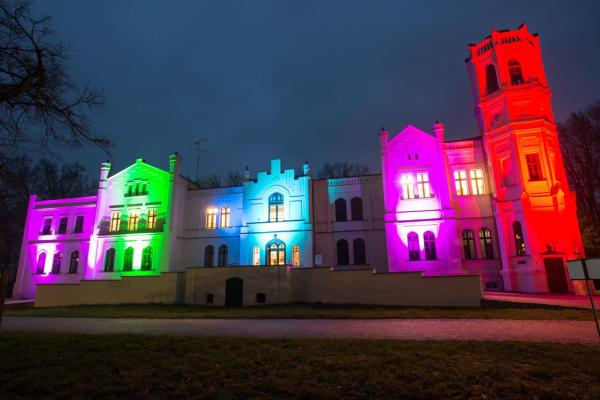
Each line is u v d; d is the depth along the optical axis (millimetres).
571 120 38562
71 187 58406
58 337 12328
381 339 11344
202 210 39938
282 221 35406
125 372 8156
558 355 8672
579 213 30984
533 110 28719
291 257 34531
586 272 9117
